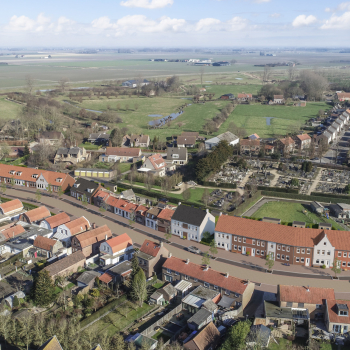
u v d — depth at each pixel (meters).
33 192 188.88
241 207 165.00
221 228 136.38
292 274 121.44
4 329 89.19
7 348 87.88
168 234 140.75
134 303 106.38
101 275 115.12
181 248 137.75
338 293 110.81
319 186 192.50
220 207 168.00
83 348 84.62
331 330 94.25
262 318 96.94
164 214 150.88
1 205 160.75
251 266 126.12
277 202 177.38
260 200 179.75
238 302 103.25
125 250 130.88
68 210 168.50
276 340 92.44
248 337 89.25
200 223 140.25
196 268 113.75
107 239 137.62
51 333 88.69
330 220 158.62
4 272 120.00
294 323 96.44
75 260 121.50
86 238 131.62
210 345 87.81
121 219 161.25
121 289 112.69
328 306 96.81
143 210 157.88
